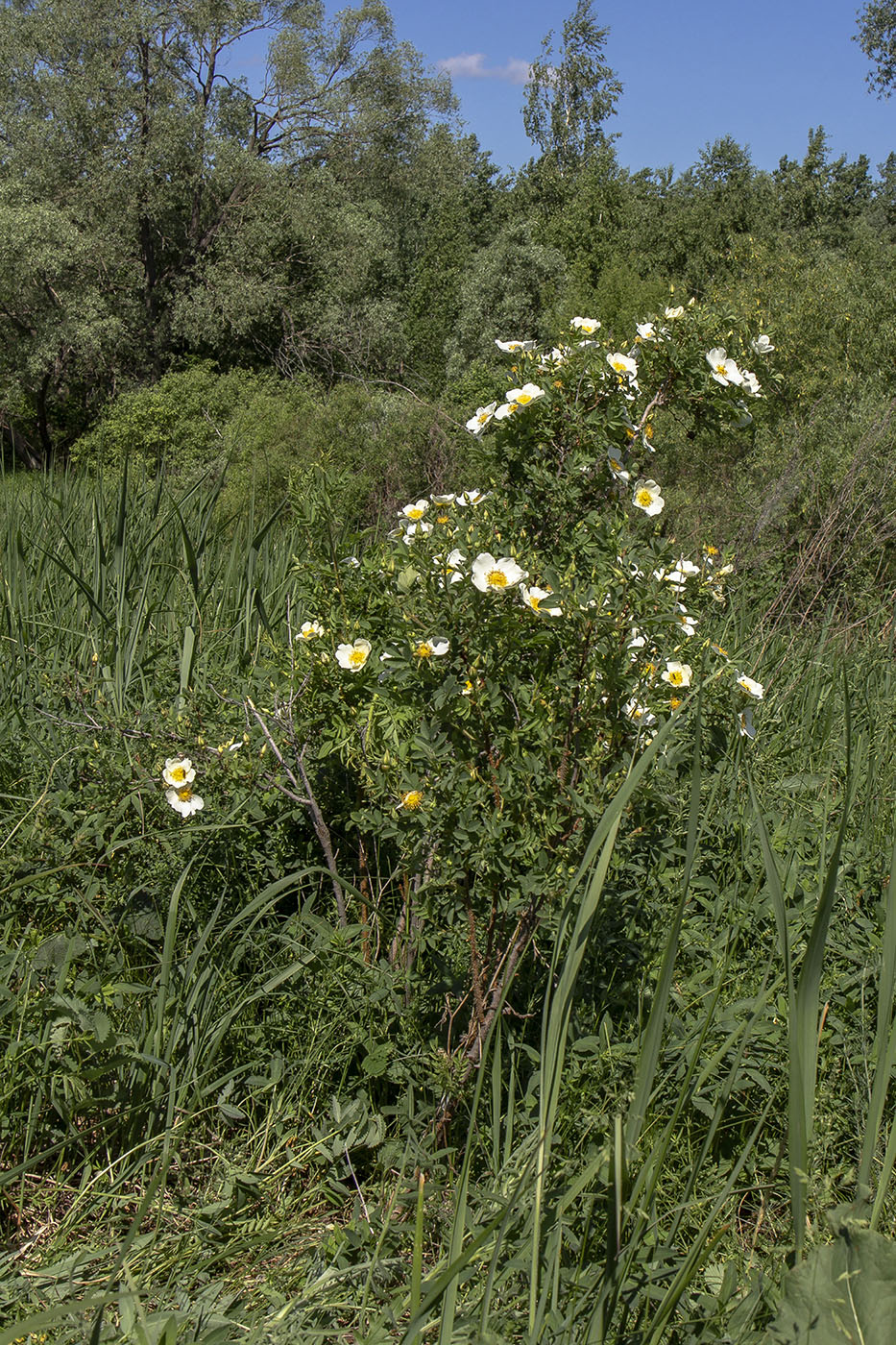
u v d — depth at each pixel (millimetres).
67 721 2648
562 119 36594
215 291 20250
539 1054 1982
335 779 2539
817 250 12359
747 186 28875
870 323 9531
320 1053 2072
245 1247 1665
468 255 28609
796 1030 1396
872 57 29297
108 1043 1875
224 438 11695
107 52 20953
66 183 20812
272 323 21250
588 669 1910
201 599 3637
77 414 22328
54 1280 1678
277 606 3855
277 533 4883
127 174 19969
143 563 4117
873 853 2699
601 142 35656
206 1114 2002
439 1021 2119
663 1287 1515
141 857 2428
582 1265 1630
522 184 36188
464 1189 1543
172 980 2127
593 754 1907
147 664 3350
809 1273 1335
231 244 21156
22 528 4672
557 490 2318
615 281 16266
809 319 9719
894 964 1519
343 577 2404
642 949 2275
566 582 1923
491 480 2570
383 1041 2072
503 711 2021
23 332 20312
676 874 2359
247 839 2482
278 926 2393
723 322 2449
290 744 2361
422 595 1957
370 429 9781
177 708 2639
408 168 26125
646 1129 1769
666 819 2504
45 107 21062
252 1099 2068
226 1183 1873
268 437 10289
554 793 1891
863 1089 1977
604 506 2428
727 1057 1993
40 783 2703
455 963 2213
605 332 2516
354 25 24141
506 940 2104
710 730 2754
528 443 2428
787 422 7523
